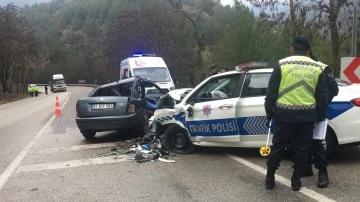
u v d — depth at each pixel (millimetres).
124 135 9766
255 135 6203
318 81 4559
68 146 8555
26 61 56531
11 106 30891
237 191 4891
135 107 8820
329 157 6145
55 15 182125
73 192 5191
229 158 6594
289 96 4531
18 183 5738
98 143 8758
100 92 9594
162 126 7504
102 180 5691
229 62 23984
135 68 17500
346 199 4426
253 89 6320
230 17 24891
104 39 49469
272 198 4566
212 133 6609
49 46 132000
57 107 16469
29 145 8938
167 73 17578
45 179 5891
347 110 5715
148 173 5941
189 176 5668
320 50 18188
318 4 14594
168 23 42031
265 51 22484
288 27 16375
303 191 4746
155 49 42062
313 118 4520
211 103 6613
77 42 133125
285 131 4660
